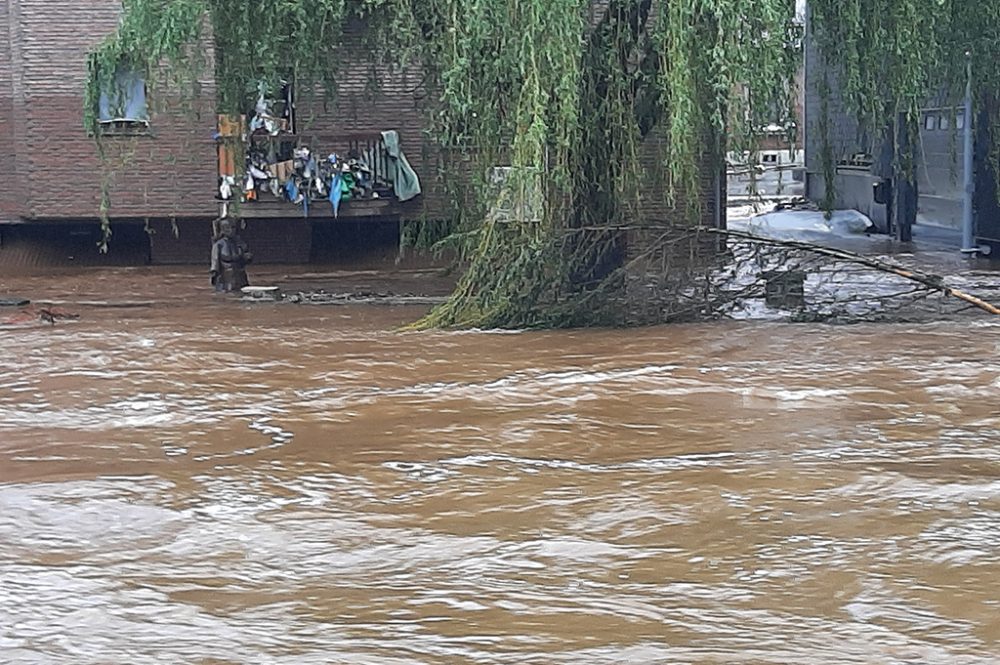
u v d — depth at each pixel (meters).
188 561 10.68
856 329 23.66
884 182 45.16
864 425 15.54
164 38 25.66
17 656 8.66
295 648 8.74
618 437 15.12
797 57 24.34
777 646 8.65
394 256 39.03
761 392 17.69
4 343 23.67
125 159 31.84
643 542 11.01
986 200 37.50
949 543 10.82
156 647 8.80
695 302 24.75
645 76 24.44
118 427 16.17
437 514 11.97
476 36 22.95
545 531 11.37
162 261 39.31
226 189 34.59
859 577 10.02
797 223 47.03
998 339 22.23
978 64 25.84
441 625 9.13
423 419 16.33
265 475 13.51
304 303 29.73
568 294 24.36
